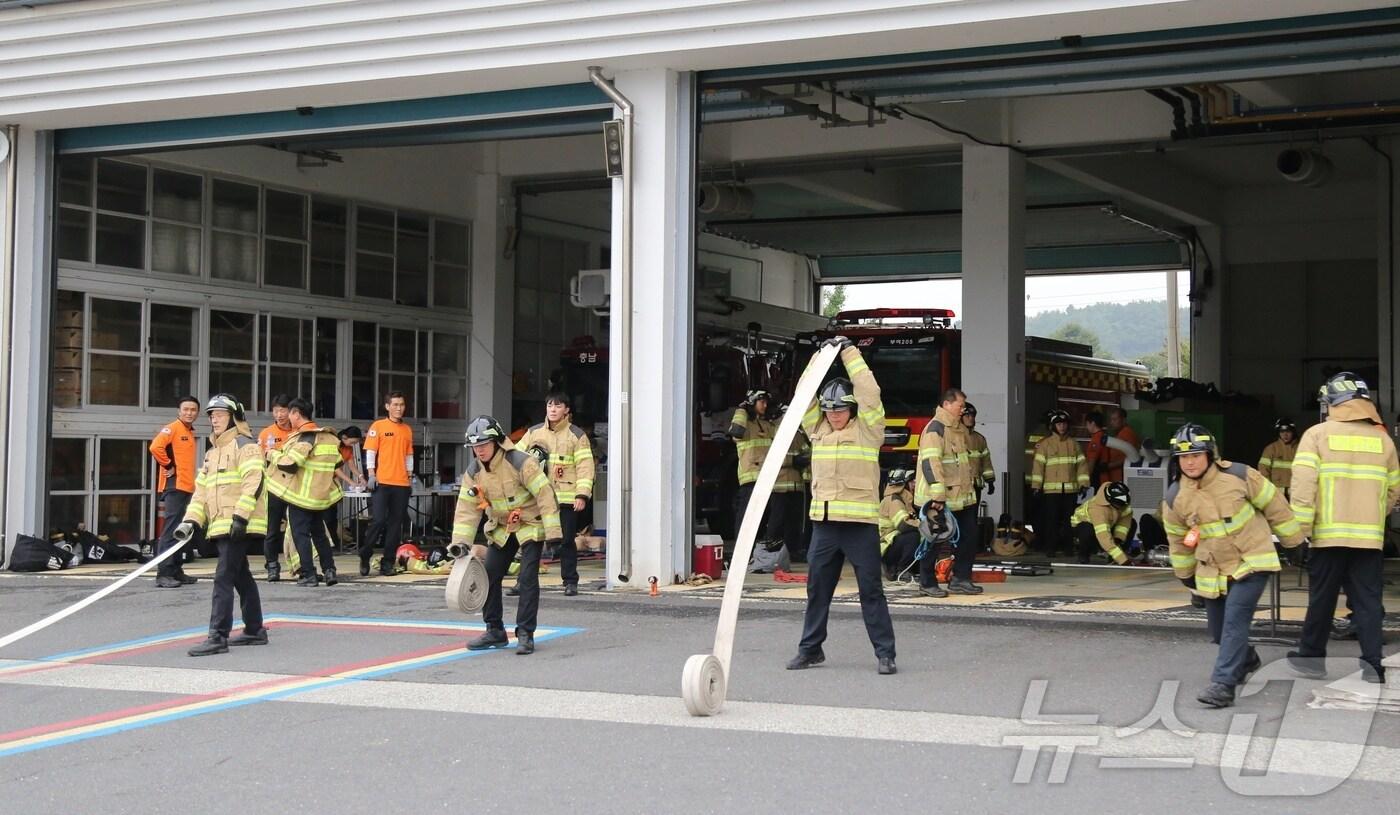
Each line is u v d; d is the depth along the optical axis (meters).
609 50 13.57
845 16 12.64
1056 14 11.98
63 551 16.67
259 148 20.00
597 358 23.31
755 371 23.61
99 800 6.17
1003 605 12.20
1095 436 19.67
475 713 7.86
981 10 12.20
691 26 13.12
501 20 13.80
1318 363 29.70
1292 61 13.16
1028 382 23.50
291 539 15.45
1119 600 12.59
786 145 21.25
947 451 12.96
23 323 16.64
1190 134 18.55
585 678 8.95
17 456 16.53
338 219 21.36
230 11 14.76
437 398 22.97
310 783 6.38
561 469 13.36
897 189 26.02
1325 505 8.36
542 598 13.12
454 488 21.31
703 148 21.72
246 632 10.55
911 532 14.09
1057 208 27.73
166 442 14.45
